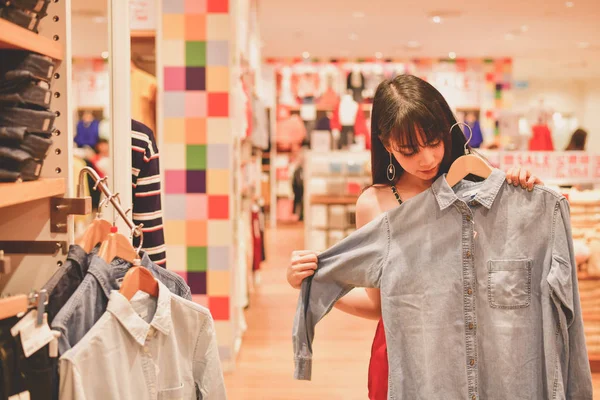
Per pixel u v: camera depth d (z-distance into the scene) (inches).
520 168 62.9
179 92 149.9
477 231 61.6
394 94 61.3
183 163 151.4
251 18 238.2
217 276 153.3
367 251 63.4
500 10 327.0
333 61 510.6
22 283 55.4
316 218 304.7
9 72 46.6
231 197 151.9
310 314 67.3
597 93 617.3
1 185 42.5
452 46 449.7
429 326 61.1
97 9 189.5
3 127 46.3
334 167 303.0
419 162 60.7
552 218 60.8
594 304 155.2
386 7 320.5
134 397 51.6
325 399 138.0
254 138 242.4
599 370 156.8
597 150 619.2
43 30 54.7
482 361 61.0
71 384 44.8
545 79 621.9
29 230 55.3
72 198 55.0
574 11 330.0
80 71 251.6
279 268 296.8
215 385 58.7
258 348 173.9
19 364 43.4
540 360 60.7
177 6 148.6
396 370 61.3
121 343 50.5
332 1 307.4
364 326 197.9
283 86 510.3
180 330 57.4
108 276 52.2
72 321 47.9
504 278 60.7
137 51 159.0
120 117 78.2
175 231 152.8
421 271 61.8
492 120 510.0
